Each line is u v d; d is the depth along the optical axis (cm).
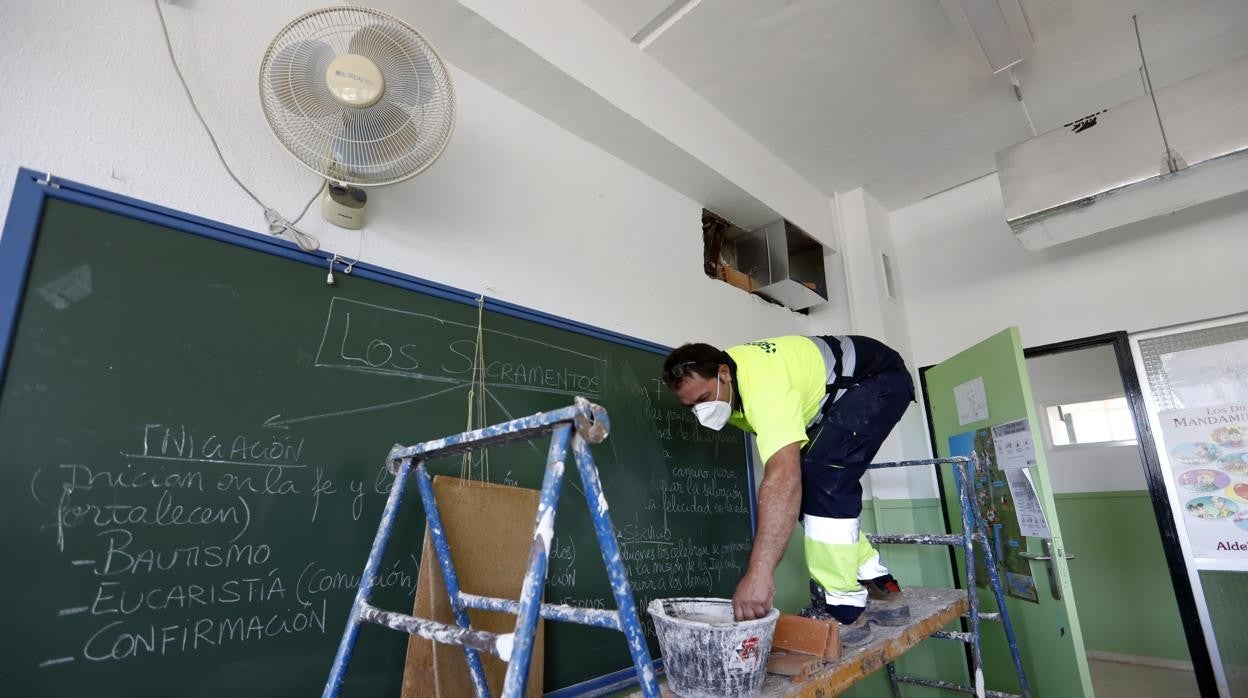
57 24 116
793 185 322
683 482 229
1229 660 253
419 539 144
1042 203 232
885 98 273
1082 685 215
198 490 116
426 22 172
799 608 270
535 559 79
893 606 181
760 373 162
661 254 253
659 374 232
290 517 126
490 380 172
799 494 144
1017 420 248
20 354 101
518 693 71
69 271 109
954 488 314
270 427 128
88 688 98
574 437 88
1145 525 411
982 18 218
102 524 105
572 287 207
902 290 367
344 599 131
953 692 291
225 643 114
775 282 303
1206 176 206
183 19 133
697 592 220
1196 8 228
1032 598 245
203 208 128
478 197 184
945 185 354
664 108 238
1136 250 297
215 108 134
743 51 239
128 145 120
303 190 145
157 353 116
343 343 143
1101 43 245
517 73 194
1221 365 271
